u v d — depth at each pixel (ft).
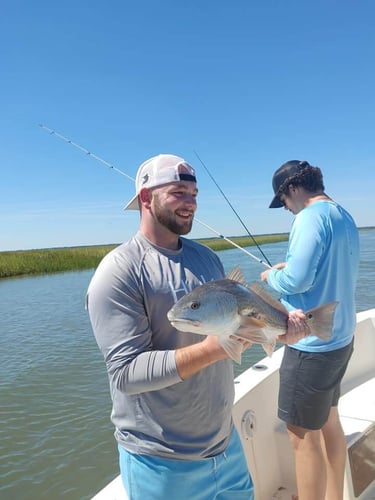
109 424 20.26
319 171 8.61
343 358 7.97
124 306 5.57
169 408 5.77
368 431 9.96
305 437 7.97
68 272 105.09
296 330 6.42
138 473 5.87
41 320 43.47
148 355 5.38
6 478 16.44
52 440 18.98
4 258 103.76
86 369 27.73
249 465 9.37
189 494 5.88
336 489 8.43
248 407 9.65
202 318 5.20
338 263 7.91
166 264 6.05
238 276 6.30
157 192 5.99
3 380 26.13
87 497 15.31
